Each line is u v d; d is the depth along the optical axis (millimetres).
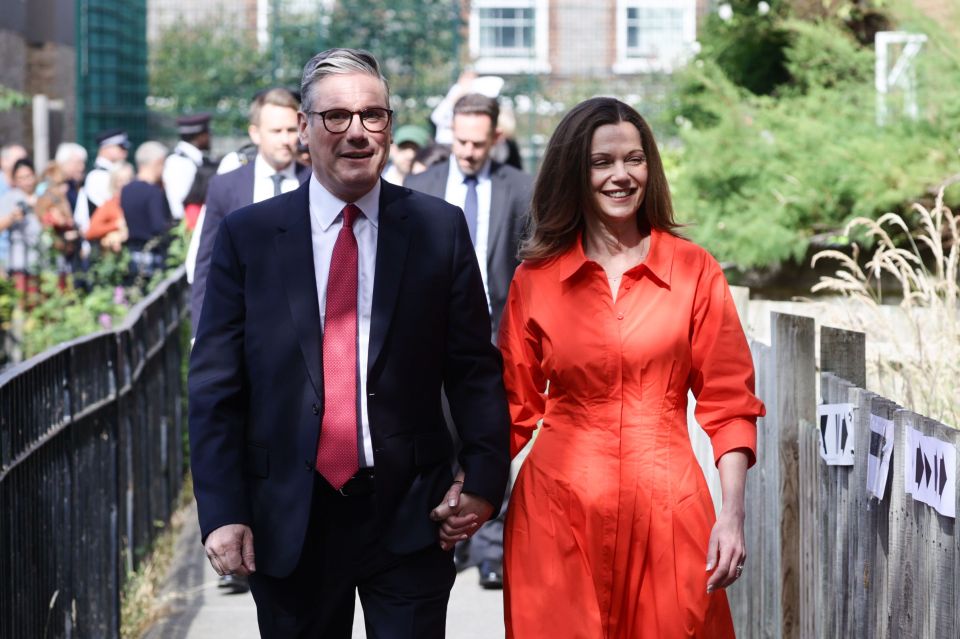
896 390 4855
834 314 5492
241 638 6113
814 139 7875
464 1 19906
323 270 3771
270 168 6363
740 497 3758
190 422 3730
